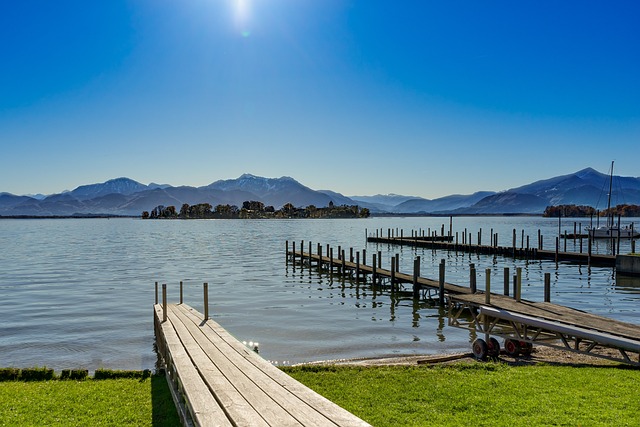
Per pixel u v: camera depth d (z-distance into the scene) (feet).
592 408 36.70
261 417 23.85
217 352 42.63
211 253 250.57
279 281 148.87
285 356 69.26
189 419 32.83
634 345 44.65
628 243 300.81
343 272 152.25
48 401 43.93
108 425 37.60
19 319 94.58
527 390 41.86
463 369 50.75
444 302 111.14
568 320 52.54
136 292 127.65
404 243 289.74
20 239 384.06
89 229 621.31
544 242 312.50
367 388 44.42
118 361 68.23
